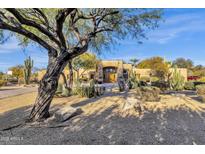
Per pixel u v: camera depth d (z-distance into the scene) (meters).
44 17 7.77
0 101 11.68
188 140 4.63
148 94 10.74
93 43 12.11
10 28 6.28
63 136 5.02
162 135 5.03
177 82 18.50
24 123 6.33
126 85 18.45
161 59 34.06
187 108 8.82
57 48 7.61
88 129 5.64
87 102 10.60
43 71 31.47
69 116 6.84
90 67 25.88
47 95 6.84
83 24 12.06
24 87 26.70
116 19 8.95
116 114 7.61
